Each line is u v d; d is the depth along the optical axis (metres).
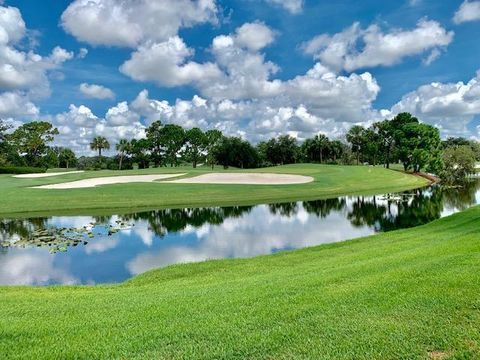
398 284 8.55
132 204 35.94
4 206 34.03
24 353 6.21
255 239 22.30
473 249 11.66
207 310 7.80
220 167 118.19
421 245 14.48
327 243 19.47
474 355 5.77
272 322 7.07
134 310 8.05
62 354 6.15
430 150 79.88
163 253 19.14
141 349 6.27
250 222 28.05
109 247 20.47
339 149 123.19
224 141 117.81
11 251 19.70
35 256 18.70
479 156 125.06
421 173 81.31
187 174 64.88
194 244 21.11
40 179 58.06
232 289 9.47
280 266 14.25
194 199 39.16
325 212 32.91
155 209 34.25
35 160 112.44
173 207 35.34
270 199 40.72
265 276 11.35
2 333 6.92
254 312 7.55
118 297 9.52
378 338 6.33
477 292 7.79
